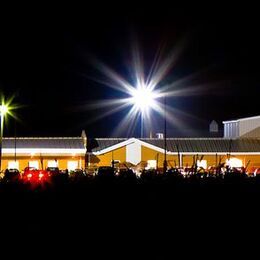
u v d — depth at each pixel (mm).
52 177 34906
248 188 27562
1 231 17438
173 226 18328
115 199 24641
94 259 14039
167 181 30125
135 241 16047
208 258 14102
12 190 28531
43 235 16844
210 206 22234
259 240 16109
